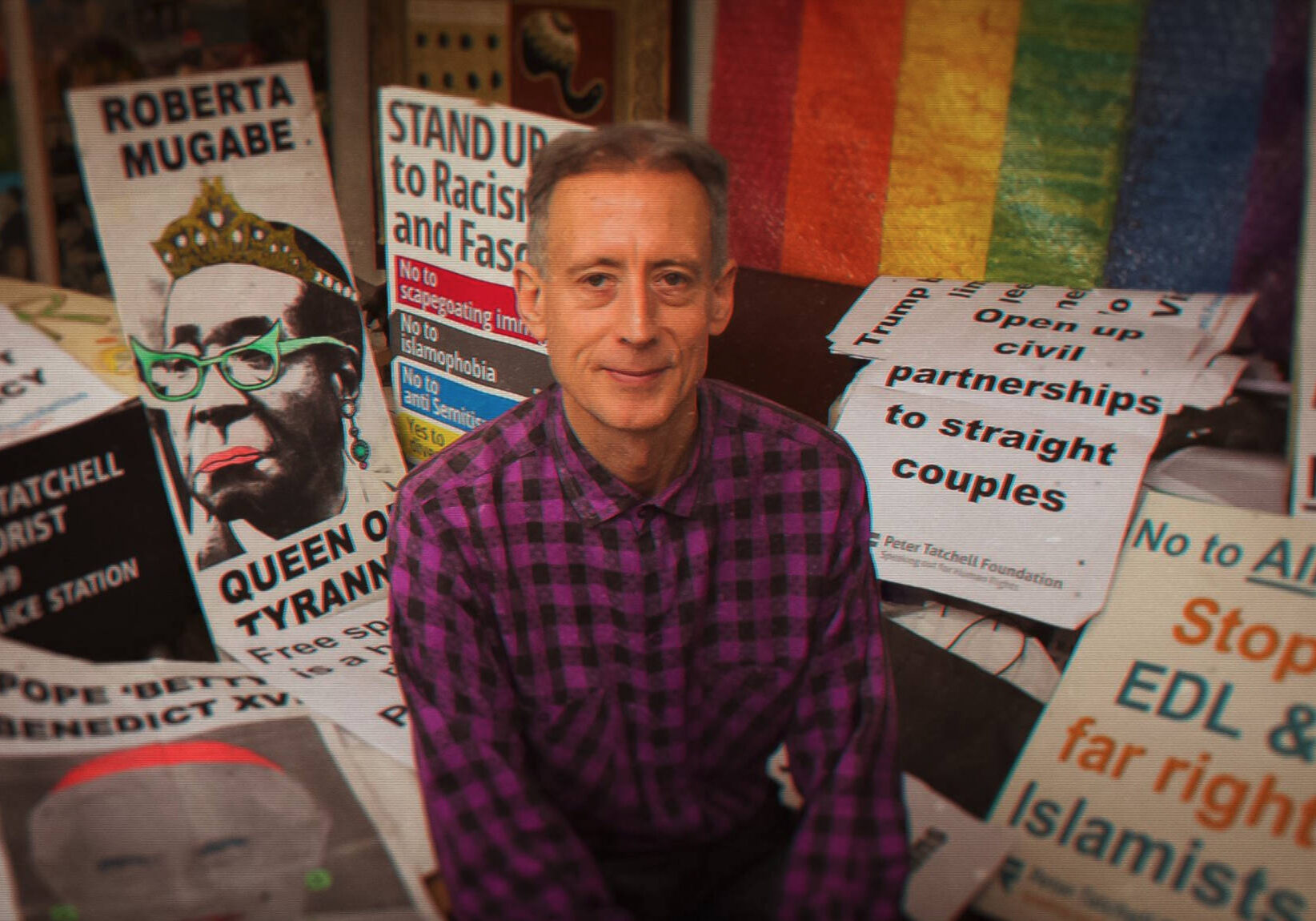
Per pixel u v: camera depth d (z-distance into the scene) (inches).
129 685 55.4
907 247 70.7
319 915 43.4
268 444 63.8
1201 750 50.1
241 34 66.5
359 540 66.6
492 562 46.8
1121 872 47.2
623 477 45.9
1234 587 53.3
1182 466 56.5
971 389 62.2
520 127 61.6
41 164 60.1
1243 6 57.7
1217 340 59.8
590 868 41.7
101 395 58.2
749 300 72.5
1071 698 53.9
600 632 47.5
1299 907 44.5
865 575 49.3
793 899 41.1
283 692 56.7
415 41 73.7
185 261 61.4
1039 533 57.3
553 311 44.0
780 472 48.5
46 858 44.6
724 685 48.8
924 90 66.9
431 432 71.4
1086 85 62.5
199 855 45.8
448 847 42.1
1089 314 63.4
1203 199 61.3
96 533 57.4
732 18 72.2
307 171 66.2
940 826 49.8
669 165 42.5
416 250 68.3
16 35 57.7
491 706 45.8
